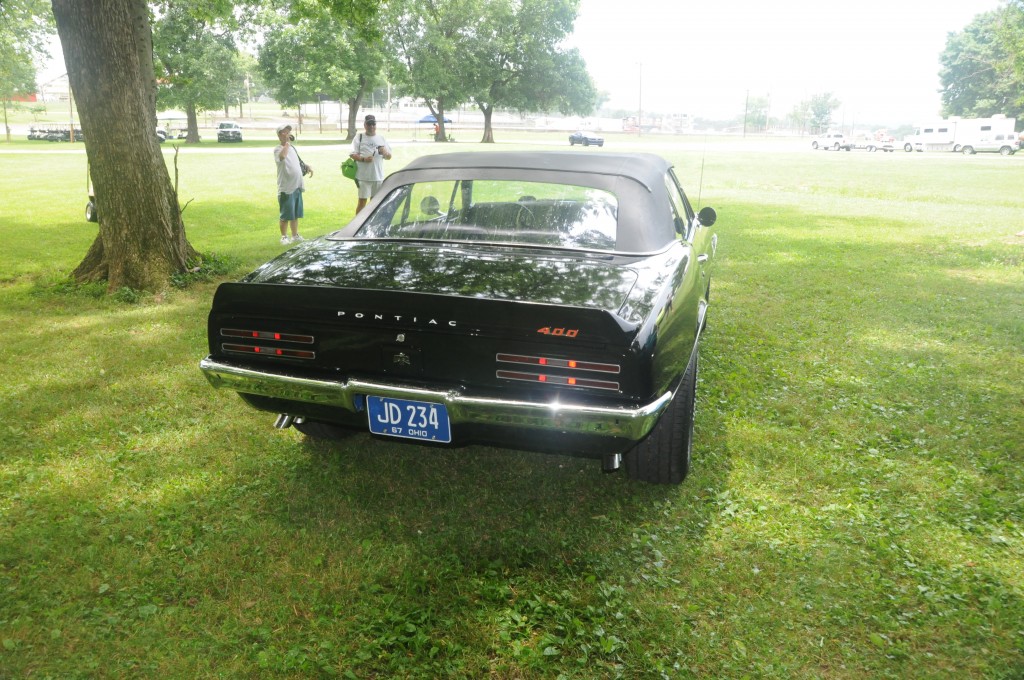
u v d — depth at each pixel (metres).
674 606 2.56
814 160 38.94
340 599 2.58
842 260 9.59
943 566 2.84
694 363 3.36
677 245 3.64
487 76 59.75
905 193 20.09
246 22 48.94
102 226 7.30
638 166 3.87
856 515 3.19
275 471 3.57
